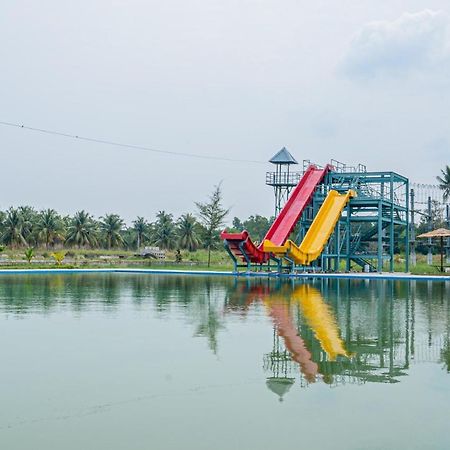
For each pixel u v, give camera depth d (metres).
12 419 6.39
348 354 9.77
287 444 5.72
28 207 70.56
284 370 8.59
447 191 64.12
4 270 35.34
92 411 6.67
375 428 6.17
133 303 17.53
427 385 7.84
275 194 41.31
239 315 14.65
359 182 40.19
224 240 33.56
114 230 77.00
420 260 59.59
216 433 6.00
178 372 8.41
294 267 34.06
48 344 10.44
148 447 5.62
